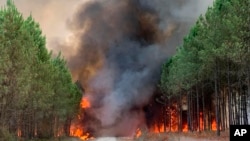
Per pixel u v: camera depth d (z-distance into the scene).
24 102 29.61
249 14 26.59
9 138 26.92
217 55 32.16
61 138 57.28
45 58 38.97
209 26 36.38
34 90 32.88
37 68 34.19
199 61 42.84
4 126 26.89
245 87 35.91
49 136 52.59
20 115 34.16
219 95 43.47
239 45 26.22
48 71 37.31
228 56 28.17
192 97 57.62
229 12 31.12
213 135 37.28
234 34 27.25
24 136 39.84
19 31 28.14
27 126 40.00
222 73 37.62
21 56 26.91
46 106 39.31
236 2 27.64
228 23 28.03
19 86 26.48
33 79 32.00
